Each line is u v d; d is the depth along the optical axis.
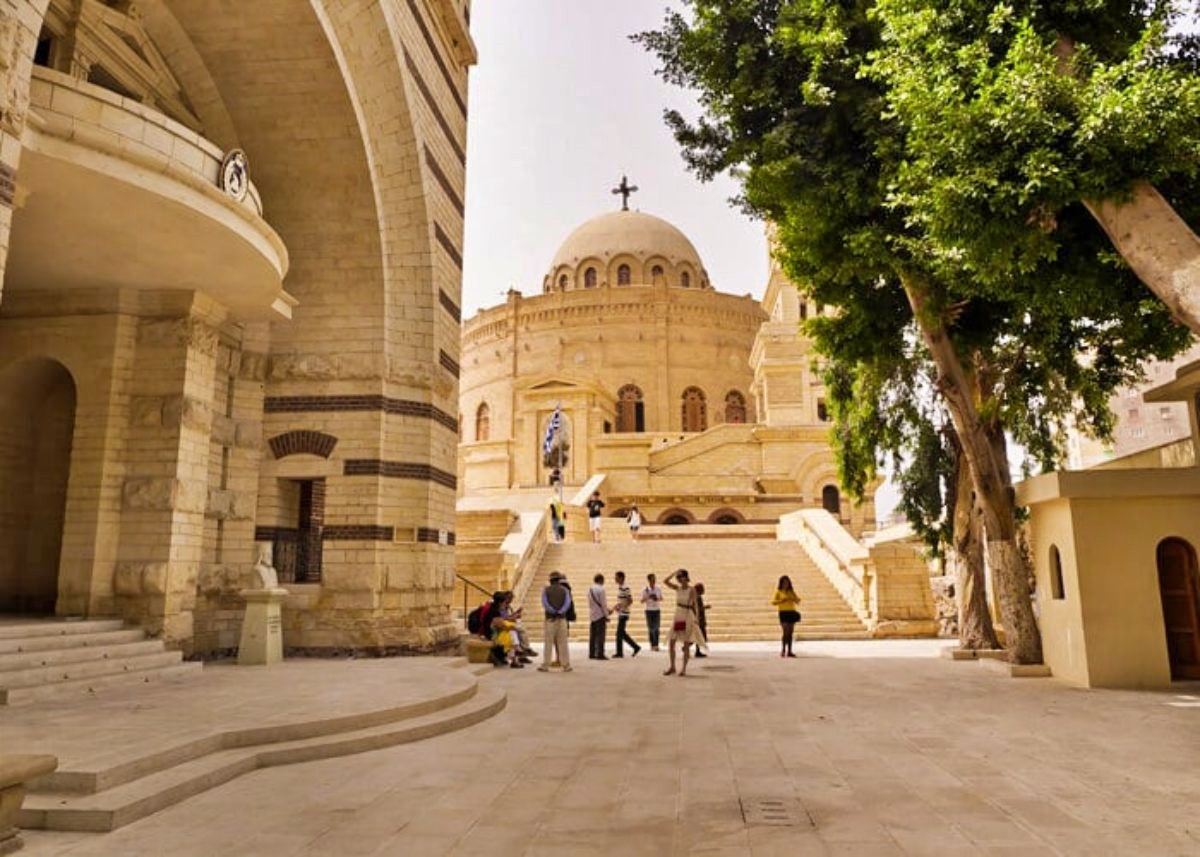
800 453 46.41
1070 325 13.84
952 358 14.95
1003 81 8.34
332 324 16.80
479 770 7.43
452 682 11.34
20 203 9.84
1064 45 9.48
